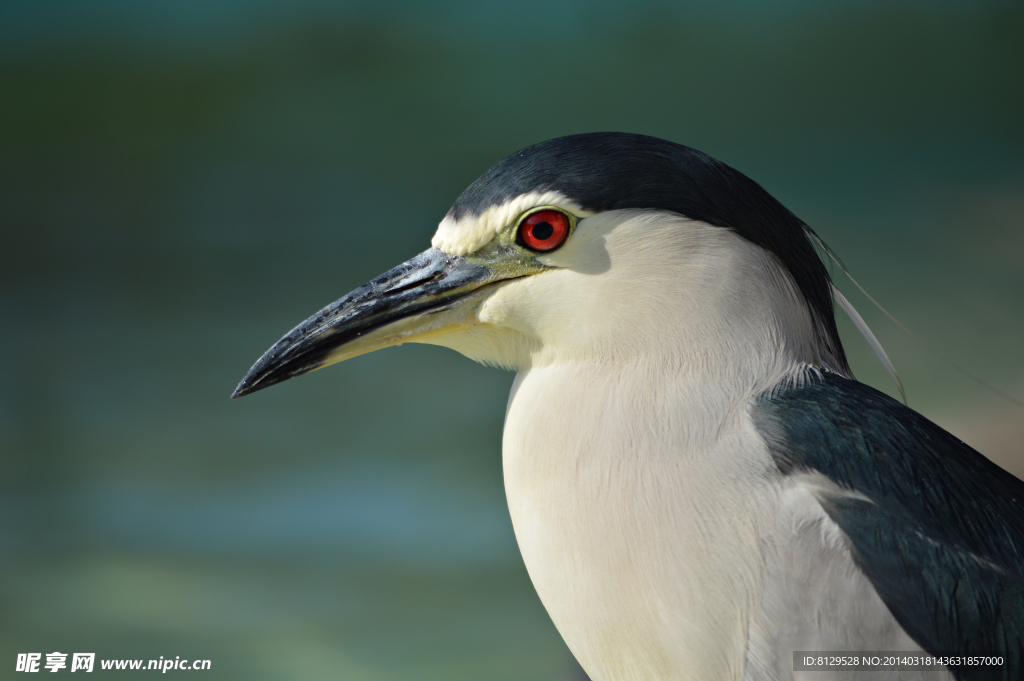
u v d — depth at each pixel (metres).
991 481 3.11
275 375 3.14
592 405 3.11
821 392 3.11
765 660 3.09
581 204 3.12
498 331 3.14
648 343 3.12
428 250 3.14
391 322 3.14
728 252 3.11
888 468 3.10
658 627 3.10
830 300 3.14
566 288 3.12
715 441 3.10
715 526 3.09
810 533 3.09
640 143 3.12
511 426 3.13
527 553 3.12
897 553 3.08
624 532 3.10
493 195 3.13
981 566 3.09
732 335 3.11
